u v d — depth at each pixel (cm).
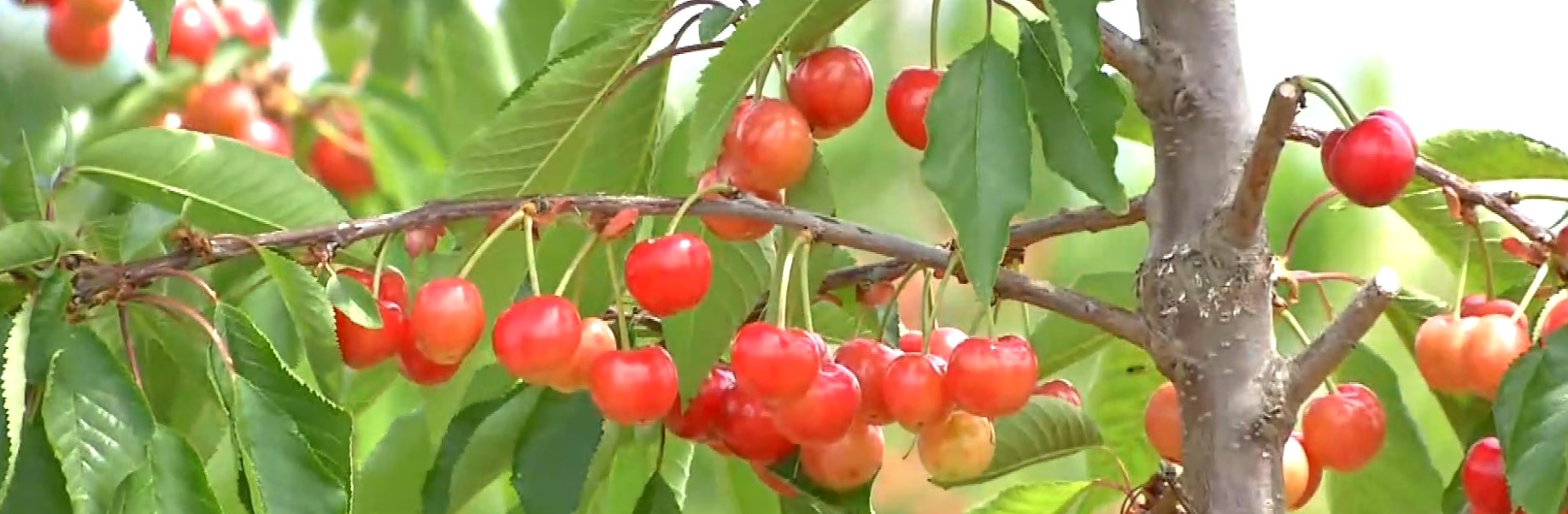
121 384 182
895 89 191
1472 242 199
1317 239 218
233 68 219
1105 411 205
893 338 202
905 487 265
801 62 193
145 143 189
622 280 197
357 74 224
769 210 187
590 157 196
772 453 192
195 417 197
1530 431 184
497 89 219
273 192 190
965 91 184
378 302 187
